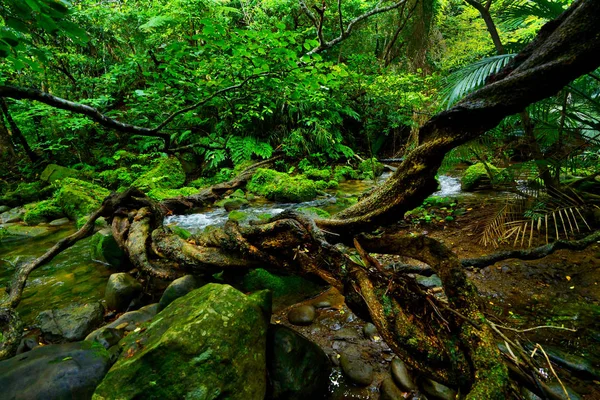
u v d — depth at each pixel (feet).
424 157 5.64
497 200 14.15
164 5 25.16
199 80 12.23
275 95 19.15
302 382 5.59
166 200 18.85
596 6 4.24
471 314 5.15
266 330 6.04
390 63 33.68
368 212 6.64
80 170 26.45
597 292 8.18
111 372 4.83
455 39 32.60
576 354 6.21
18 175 27.58
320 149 29.78
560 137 10.77
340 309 8.39
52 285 10.35
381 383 5.92
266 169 24.58
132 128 8.13
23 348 7.29
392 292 5.82
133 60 24.40
